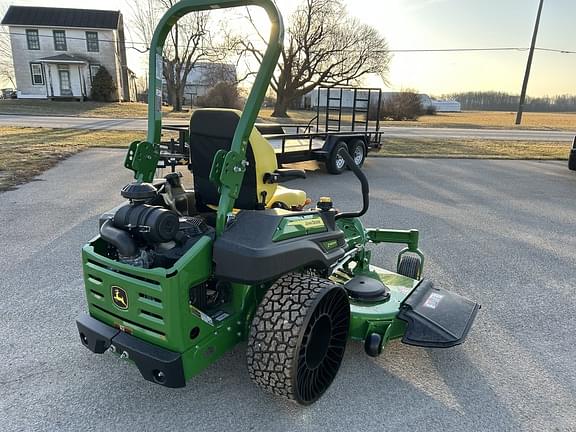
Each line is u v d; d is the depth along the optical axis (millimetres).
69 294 3994
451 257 5309
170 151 6898
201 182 3049
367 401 2707
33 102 34094
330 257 2820
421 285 3455
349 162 3184
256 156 2740
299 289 2475
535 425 2561
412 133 25125
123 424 2479
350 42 35625
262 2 2371
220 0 2523
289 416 2561
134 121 24828
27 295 3959
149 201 2791
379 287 3285
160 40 2852
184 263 2273
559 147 19156
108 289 2498
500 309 4000
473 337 3498
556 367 3131
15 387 2764
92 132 18250
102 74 37719
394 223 6703
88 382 2826
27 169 9977
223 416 2549
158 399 2676
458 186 9875
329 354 2777
